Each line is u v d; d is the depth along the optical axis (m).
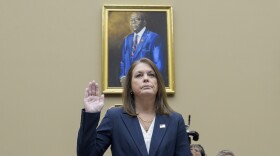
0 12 5.96
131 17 6.02
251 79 5.99
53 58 5.87
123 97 2.45
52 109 5.70
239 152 5.74
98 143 2.22
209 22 6.16
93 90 2.20
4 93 5.69
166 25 6.03
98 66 5.88
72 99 5.75
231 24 6.17
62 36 5.96
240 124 5.83
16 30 5.92
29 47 5.88
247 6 6.25
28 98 5.70
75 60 5.89
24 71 5.79
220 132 5.79
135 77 2.41
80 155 2.10
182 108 5.82
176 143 2.33
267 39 6.14
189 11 6.18
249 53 6.09
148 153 2.16
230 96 5.91
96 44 5.96
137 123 2.28
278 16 6.23
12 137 5.57
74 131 5.66
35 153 5.56
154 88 2.37
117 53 5.87
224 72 5.99
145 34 5.97
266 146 5.78
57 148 5.60
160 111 2.39
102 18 5.96
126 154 2.16
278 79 6.01
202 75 5.96
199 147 4.36
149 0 6.16
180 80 5.92
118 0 6.12
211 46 6.07
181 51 6.03
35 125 5.63
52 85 5.78
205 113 5.83
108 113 2.35
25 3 6.03
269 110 5.89
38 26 5.96
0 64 5.77
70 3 6.08
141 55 5.89
